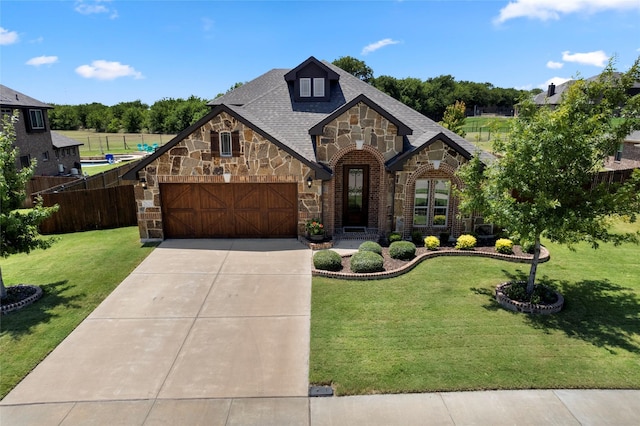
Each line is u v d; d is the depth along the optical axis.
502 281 13.54
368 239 18.00
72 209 20.47
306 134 19.17
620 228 21.11
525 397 8.10
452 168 17.22
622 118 10.59
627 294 12.52
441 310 11.58
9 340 10.23
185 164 17.14
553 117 10.52
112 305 12.07
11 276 14.31
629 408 7.82
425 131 19.41
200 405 7.99
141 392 8.36
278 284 13.45
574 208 10.82
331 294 12.66
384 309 11.66
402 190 17.50
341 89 22.17
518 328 10.58
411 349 9.66
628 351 9.54
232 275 14.20
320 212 17.53
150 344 10.07
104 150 73.44
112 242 18.20
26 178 12.35
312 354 9.52
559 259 15.70
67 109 117.56
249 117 18.03
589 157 10.49
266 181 17.23
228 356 9.55
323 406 7.92
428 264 15.10
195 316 11.41
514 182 11.04
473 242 16.25
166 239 18.16
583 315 11.23
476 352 9.52
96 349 9.87
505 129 12.33
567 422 7.49
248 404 8.00
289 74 21.05
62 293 12.89
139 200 17.56
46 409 7.91
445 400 8.03
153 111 104.94
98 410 7.88
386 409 7.82
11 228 11.65
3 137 11.91
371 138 17.25
